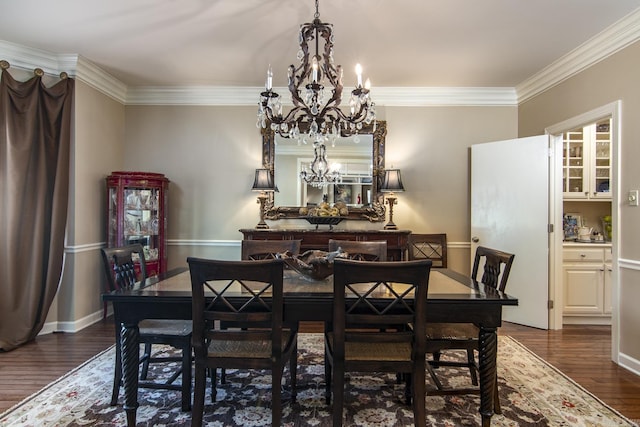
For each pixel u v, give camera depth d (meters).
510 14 2.51
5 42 2.92
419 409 1.63
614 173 2.69
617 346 2.64
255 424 1.84
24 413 1.92
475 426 1.84
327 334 1.95
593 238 3.87
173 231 4.10
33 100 2.99
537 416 1.93
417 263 1.53
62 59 3.20
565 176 3.85
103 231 3.68
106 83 3.69
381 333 1.63
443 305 1.69
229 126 4.10
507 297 1.72
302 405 2.03
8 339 2.82
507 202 3.68
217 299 1.63
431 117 4.07
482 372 1.74
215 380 2.08
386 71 3.52
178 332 1.95
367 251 2.58
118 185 3.55
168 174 4.09
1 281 2.85
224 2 2.38
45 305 3.02
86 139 3.42
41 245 3.01
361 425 1.84
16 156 2.89
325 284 1.95
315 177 4.04
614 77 2.72
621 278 2.62
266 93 2.10
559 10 2.46
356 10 2.47
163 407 2.00
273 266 1.55
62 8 2.45
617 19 2.56
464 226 4.07
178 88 4.02
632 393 2.19
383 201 4.04
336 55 3.17
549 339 3.16
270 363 1.65
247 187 4.10
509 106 4.07
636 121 2.52
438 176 4.07
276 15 2.54
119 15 2.54
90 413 1.93
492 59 3.24
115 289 2.04
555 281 3.44
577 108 3.12
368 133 4.03
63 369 2.46
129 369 1.76
